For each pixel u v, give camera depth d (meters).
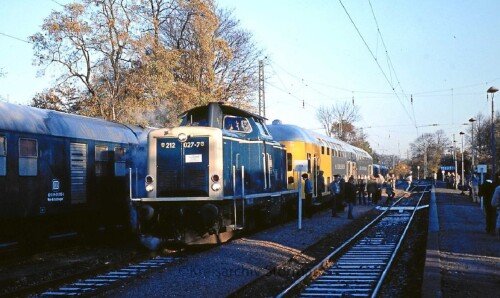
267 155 18.52
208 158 14.67
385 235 19.16
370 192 35.84
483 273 10.66
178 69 29.98
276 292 9.78
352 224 22.38
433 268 10.98
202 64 31.06
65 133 15.09
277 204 19.75
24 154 13.49
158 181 14.85
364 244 16.73
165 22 33.44
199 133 14.79
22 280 11.10
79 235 16.31
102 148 16.80
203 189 14.61
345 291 9.81
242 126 17.08
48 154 14.34
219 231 14.92
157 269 11.62
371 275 11.48
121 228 18.41
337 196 27.53
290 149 23.14
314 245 16.02
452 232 17.61
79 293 9.69
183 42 33.31
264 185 17.92
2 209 12.73
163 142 14.94
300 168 19.42
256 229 18.83
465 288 9.30
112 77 27.98
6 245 13.46
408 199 44.50
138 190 16.25
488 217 17.27
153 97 27.38
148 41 27.53
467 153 89.44
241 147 16.28
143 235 14.81
